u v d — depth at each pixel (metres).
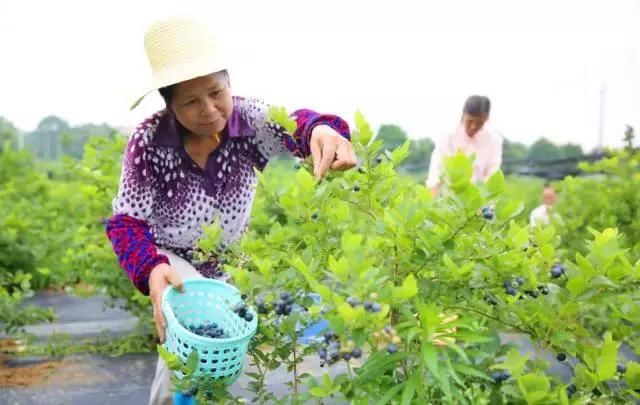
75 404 4.38
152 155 2.87
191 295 2.69
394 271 2.03
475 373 1.80
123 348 5.47
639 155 7.12
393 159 2.52
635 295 2.11
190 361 2.26
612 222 6.06
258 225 5.41
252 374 2.51
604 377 1.92
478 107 6.44
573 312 1.93
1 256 6.90
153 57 2.62
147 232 2.84
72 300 7.26
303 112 2.80
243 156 3.05
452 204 1.97
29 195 10.52
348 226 2.53
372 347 2.05
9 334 5.45
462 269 1.85
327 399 2.64
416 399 1.86
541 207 7.53
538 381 1.81
